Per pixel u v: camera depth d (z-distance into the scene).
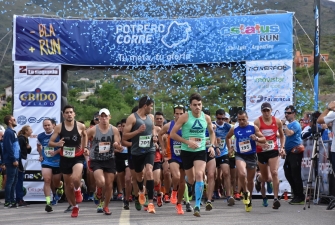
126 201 12.12
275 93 15.98
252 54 16.03
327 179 12.48
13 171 13.76
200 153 9.98
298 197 12.91
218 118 13.56
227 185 13.56
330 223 8.66
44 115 16.14
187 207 11.19
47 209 11.98
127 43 16.25
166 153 12.40
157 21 16.25
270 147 11.28
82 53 16.25
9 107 51.31
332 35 73.31
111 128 10.50
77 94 53.47
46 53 16.19
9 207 13.81
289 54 15.95
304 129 13.71
